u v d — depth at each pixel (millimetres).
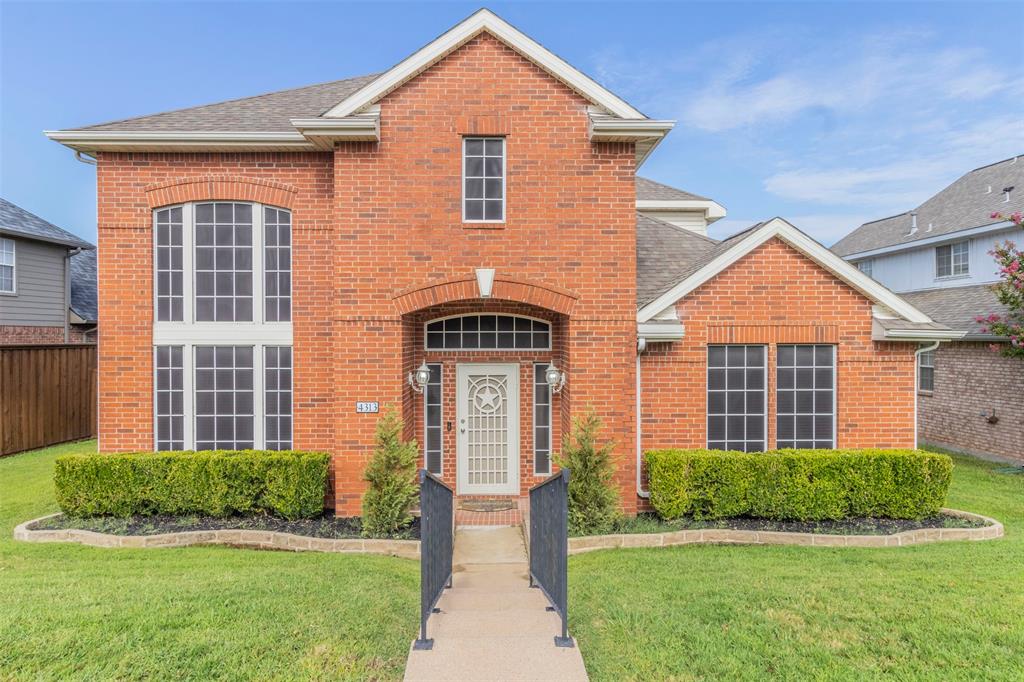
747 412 9469
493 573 7270
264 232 9648
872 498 8570
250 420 9672
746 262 9375
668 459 8648
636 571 6629
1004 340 13508
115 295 9438
